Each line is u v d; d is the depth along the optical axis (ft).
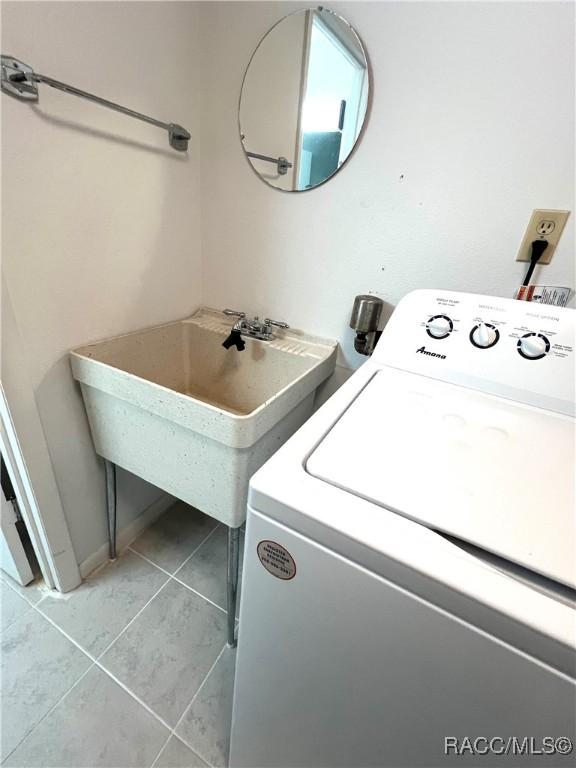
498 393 2.62
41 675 3.43
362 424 2.17
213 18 3.64
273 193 3.91
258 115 3.73
